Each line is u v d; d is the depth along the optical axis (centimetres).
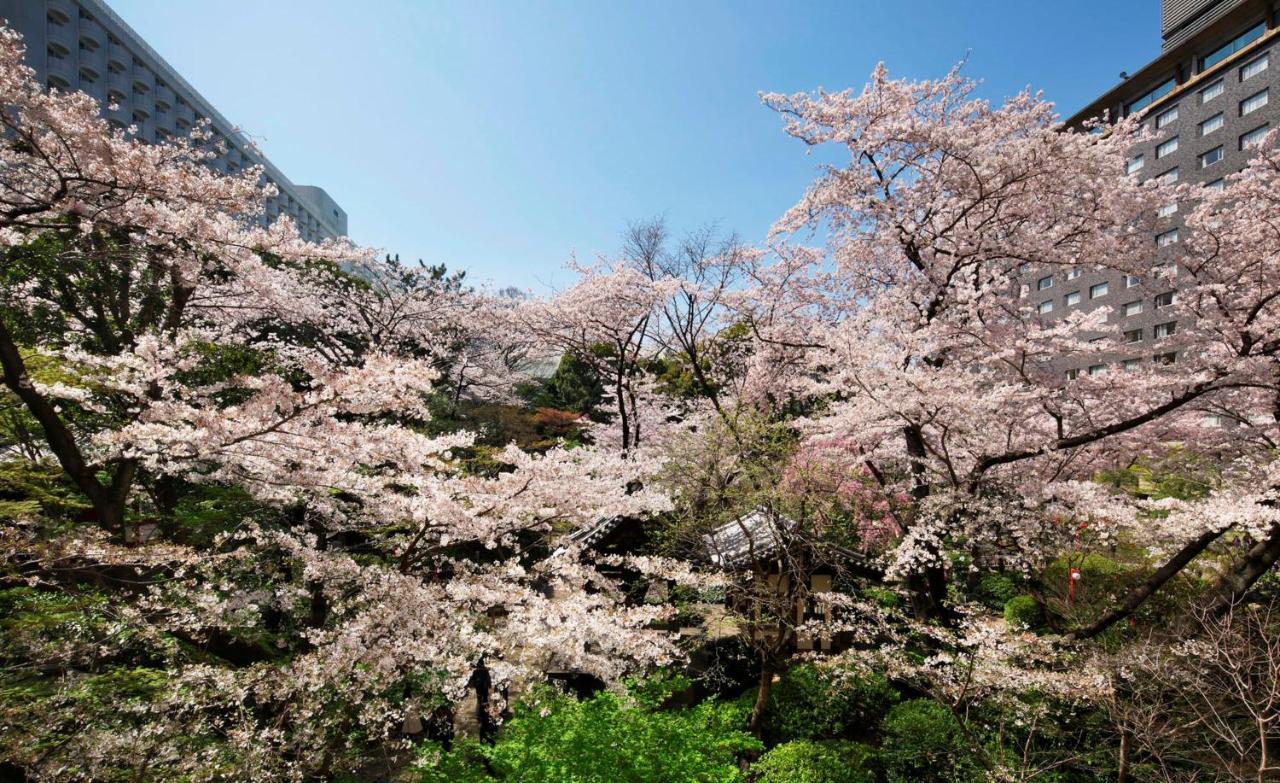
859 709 745
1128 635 748
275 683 459
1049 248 835
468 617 536
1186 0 2542
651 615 577
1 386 608
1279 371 702
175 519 748
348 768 496
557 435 1903
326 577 573
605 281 1382
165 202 548
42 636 482
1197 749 528
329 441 457
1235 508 653
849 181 891
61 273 762
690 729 485
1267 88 2198
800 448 846
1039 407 816
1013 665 609
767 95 897
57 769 372
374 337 1675
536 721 479
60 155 505
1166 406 729
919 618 785
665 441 1045
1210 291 773
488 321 1716
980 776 585
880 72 870
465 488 545
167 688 446
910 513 852
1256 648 554
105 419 719
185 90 3278
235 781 405
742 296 1215
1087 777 590
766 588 724
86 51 2762
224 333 1020
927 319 876
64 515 659
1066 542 830
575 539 849
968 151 819
